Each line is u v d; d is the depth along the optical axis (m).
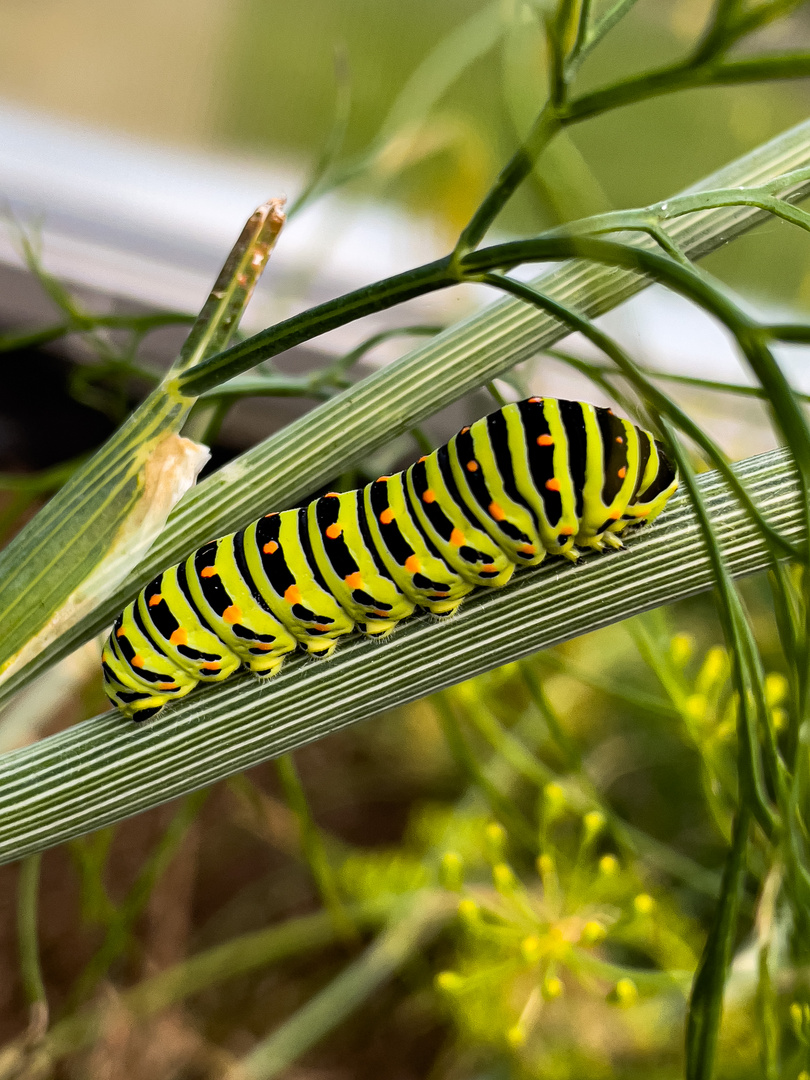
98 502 0.18
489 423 0.19
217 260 0.39
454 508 0.19
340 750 0.37
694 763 0.31
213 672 0.19
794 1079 0.18
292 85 0.41
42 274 0.22
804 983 0.18
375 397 0.19
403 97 0.24
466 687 0.22
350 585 0.19
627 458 0.19
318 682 0.19
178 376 0.18
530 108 0.20
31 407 0.37
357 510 0.19
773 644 0.29
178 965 0.31
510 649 0.19
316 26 0.42
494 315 0.19
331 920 0.30
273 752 0.19
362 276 0.37
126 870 0.34
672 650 0.22
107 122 0.41
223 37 0.42
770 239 0.31
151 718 0.19
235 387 0.20
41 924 0.33
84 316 0.22
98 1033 0.26
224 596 0.19
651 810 0.32
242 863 0.36
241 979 0.34
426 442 0.21
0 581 0.18
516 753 0.23
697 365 0.33
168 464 0.18
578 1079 0.24
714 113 0.36
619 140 0.35
